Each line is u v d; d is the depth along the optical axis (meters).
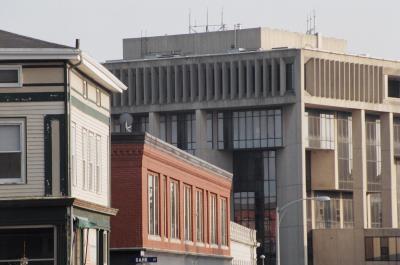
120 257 120.81
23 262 90.75
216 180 168.62
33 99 94.88
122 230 120.94
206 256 160.00
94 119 106.31
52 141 94.94
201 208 157.88
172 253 137.12
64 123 95.12
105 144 110.94
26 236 94.81
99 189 108.31
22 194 94.56
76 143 99.12
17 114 94.81
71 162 96.38
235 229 197.62
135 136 120.56
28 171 94.75
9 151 94.88
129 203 120.88
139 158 121.00
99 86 108.31
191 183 150.00
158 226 130.12
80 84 100.69
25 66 94.88
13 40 98.00
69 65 95.75
